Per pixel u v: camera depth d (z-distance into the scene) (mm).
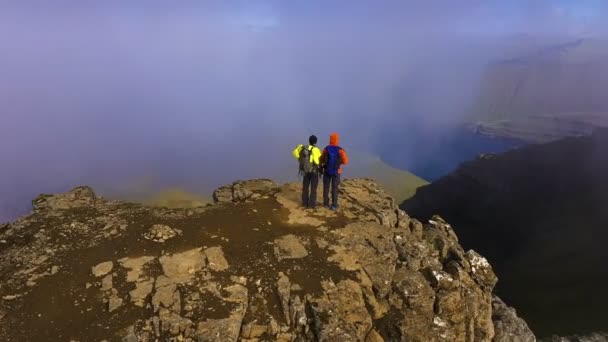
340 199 18656
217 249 14164
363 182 21000
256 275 13219
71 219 15680
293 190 19250
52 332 10820
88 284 12336
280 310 12328
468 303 14625
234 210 16891
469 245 102875
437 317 13578
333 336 11672
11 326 10922
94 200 18125
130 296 11961
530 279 75312
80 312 11445
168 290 12234
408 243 16078
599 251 79750
